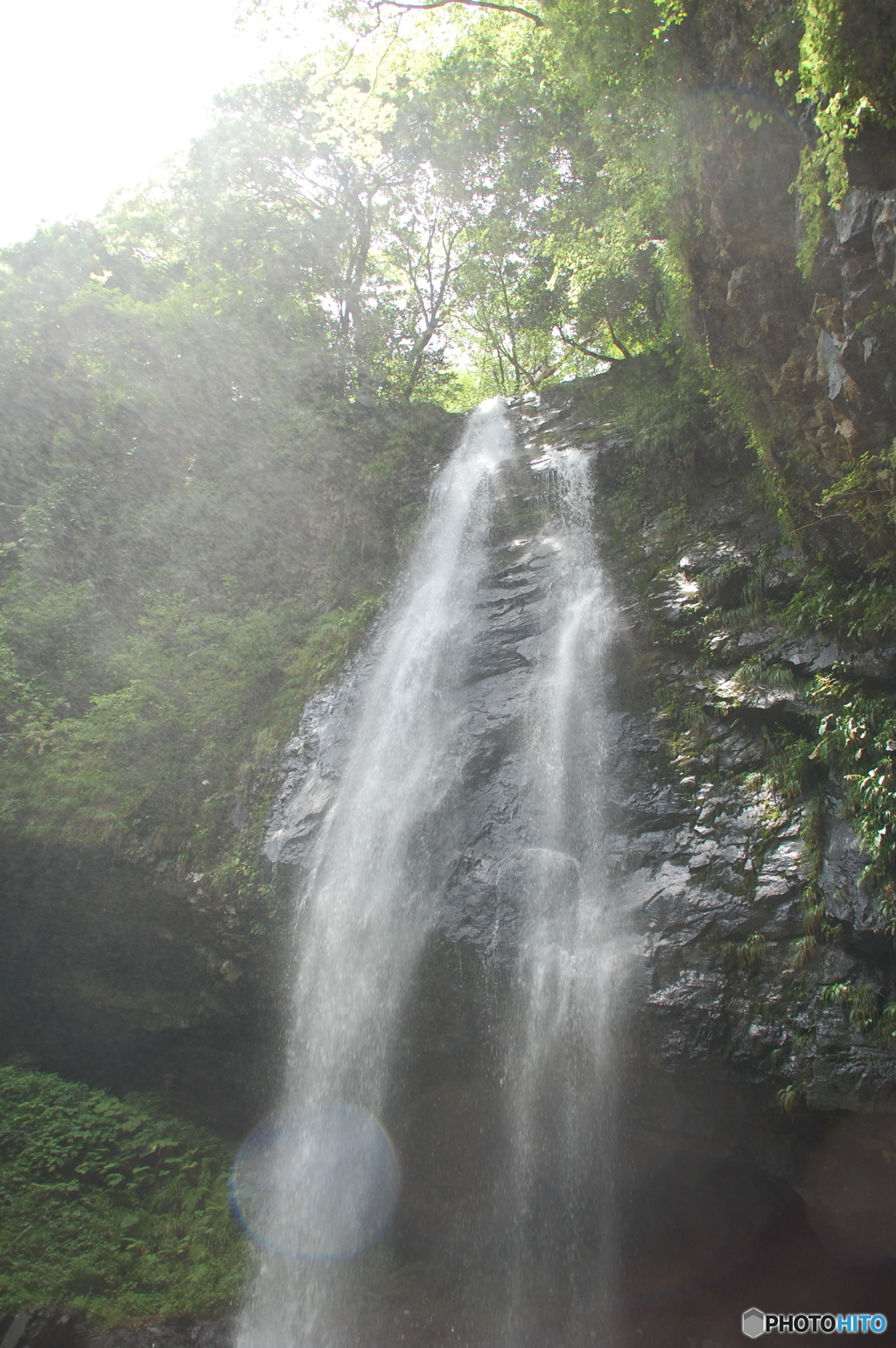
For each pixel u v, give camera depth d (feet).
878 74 20.25
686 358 44.37
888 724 28.27
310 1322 32.30
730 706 33.42
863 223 23.17
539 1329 30.27
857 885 26.48
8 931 44.73
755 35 25.91
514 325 71.56
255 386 66.08
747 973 27.22
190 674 51.62
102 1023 43.93
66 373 69.72
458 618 45.44
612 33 31.76
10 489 67.46
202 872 40.47
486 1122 32.78
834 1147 25.41
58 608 57.41
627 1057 28.53
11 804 45.11
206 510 61.77
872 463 27.96
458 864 34.96
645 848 31.89
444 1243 33.53
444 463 60.44
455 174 65.51
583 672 38.88
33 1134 37.22
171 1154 38.04
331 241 70.54
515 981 31.50
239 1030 40.45
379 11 58.75
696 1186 29.73
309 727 45.37
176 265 75.20
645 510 45.78
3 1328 29.12
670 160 32.48
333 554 58.23
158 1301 31.55
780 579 35.45
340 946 36.32
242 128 66.69
